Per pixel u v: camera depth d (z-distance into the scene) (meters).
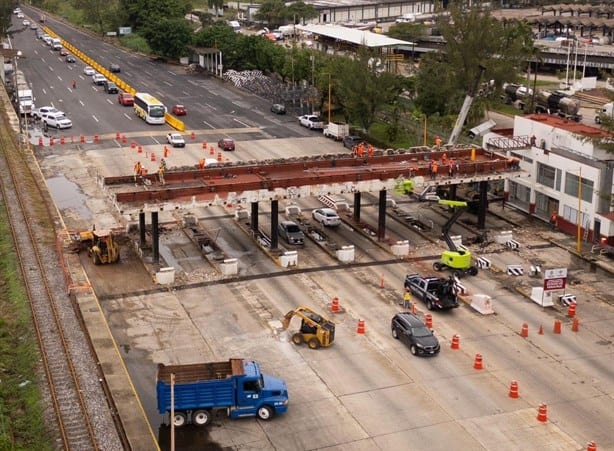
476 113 112.06
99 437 41.91
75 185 91.25
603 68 155.38
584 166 74.75
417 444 42.44
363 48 117.44
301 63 144.00
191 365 44.59
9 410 44.53
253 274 66.06
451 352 53.09
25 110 119.75
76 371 49.03
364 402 46.56
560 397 47.56
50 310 58.12
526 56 119.00
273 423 44.31
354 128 119.38
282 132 119.50
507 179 83.19
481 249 73.56
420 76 114.69
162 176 69.81
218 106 136.75
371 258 70.25
